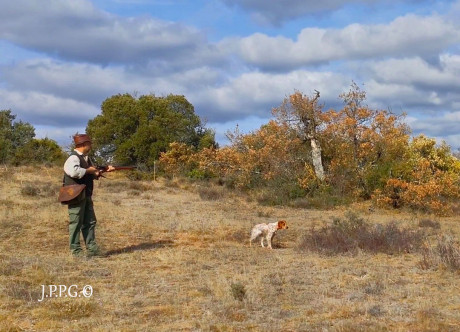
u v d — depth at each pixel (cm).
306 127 2633
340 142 2564
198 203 2219
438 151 2661
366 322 682
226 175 2916
